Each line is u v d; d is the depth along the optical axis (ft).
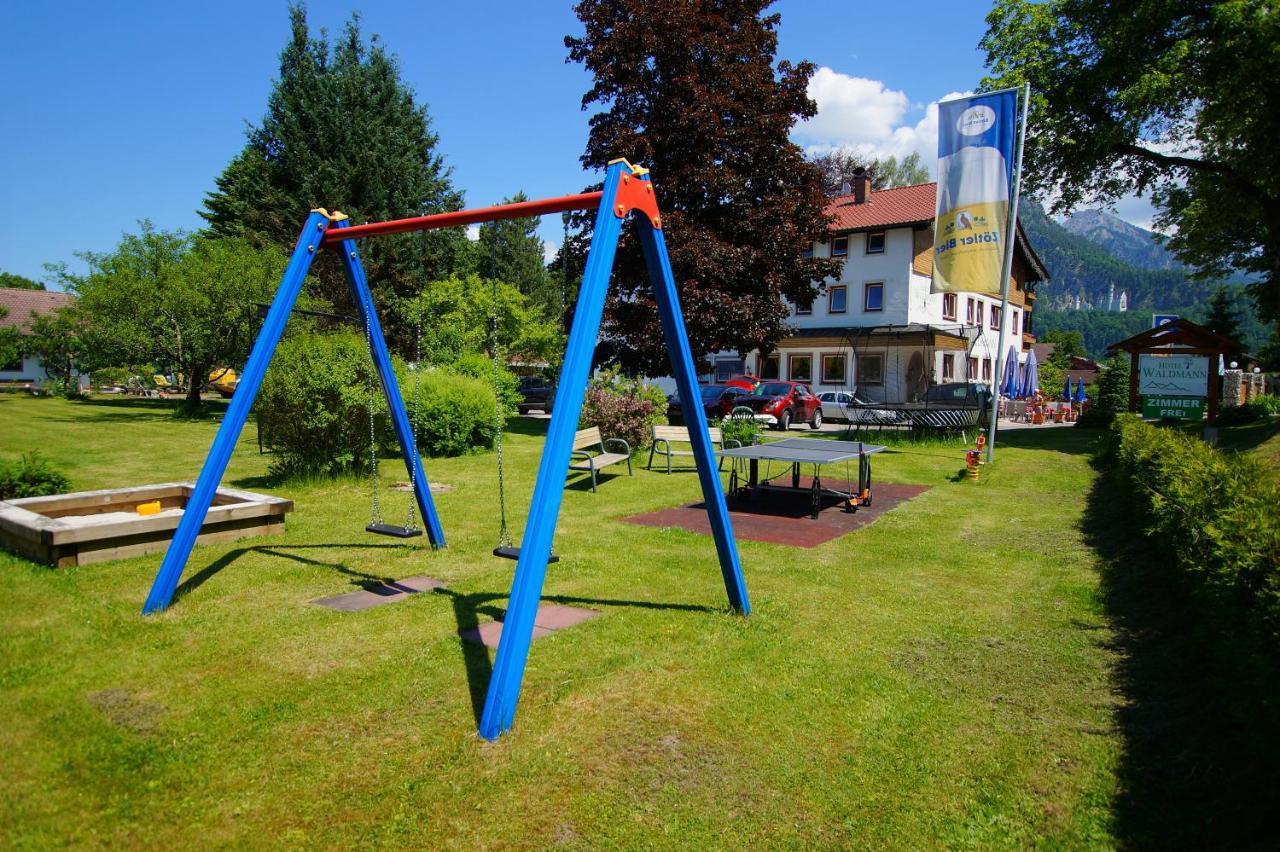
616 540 23.71
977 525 26.78
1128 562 20.17
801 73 70.18
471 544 22.82
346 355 34.40
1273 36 47.67
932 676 13.16
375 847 8.41
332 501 29.94
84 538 19.04
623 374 71.92
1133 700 12.13
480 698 12.03
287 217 94.84
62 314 83.56
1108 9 57.47
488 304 96.43
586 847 8.45
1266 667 9.49
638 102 67.31
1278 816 8.75
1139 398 60.23
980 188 42.06
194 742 10.55
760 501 31.76
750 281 66.64
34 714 11.29
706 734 10.99
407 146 103.50
